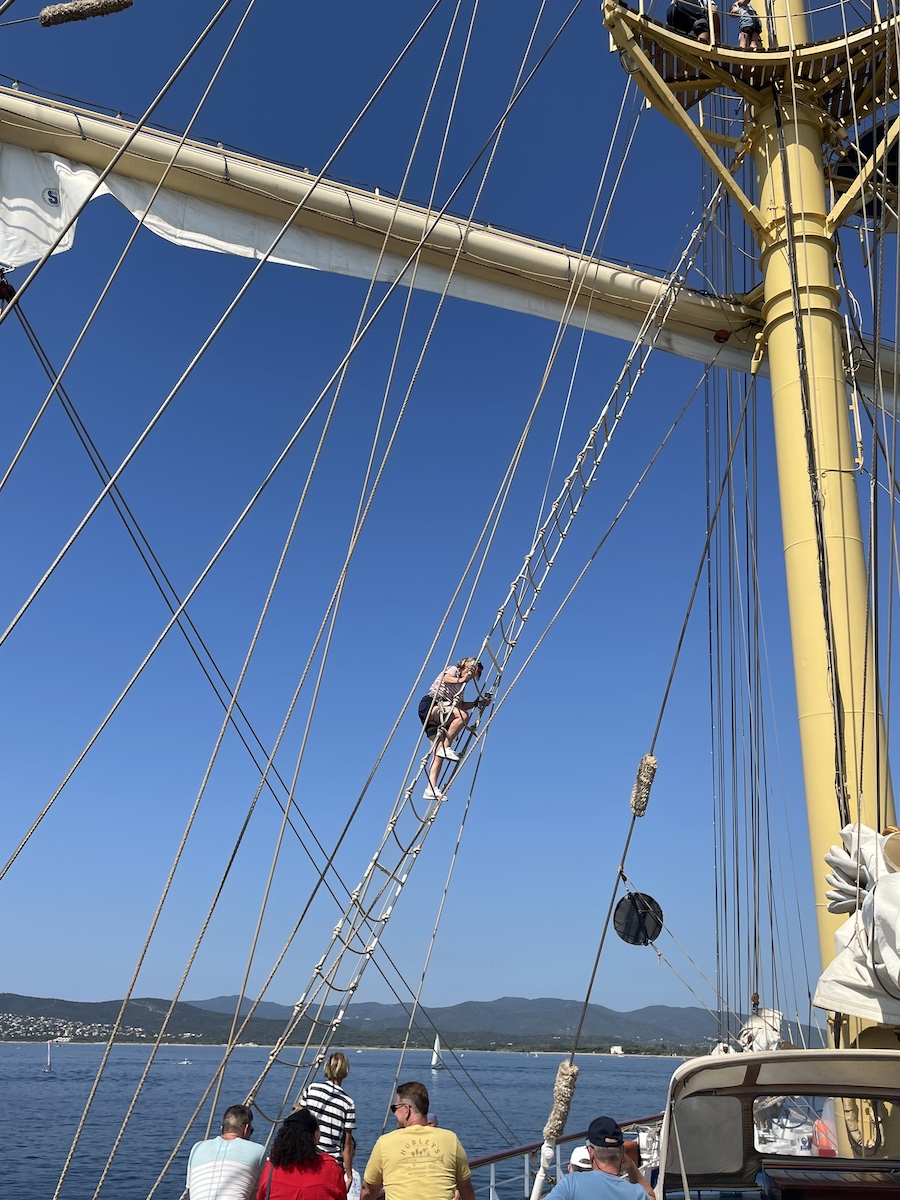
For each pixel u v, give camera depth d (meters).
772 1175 5.57
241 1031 7.25
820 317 10.75
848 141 11.48
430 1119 6.52
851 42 11.59
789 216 8.34
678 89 12.95
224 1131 6.70
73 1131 52.62
